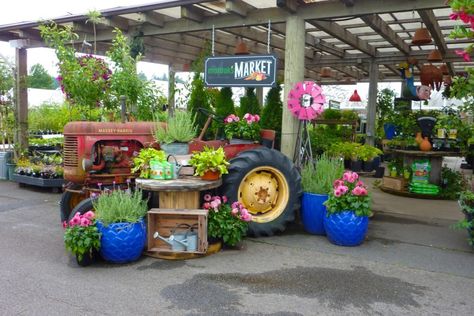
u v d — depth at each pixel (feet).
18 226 17.12
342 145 32.99
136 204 13.37
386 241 15.72
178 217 13.87
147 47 31.55
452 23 25.22
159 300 10.48
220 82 19.75
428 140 25.55
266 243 15.24
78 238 12.26
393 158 27.78
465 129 16.90
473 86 13.93
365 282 11.76
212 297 10.69
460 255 14.21
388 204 22.62
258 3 19.99
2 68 28.32
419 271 12.67
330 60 36.81
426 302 10.57
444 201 23.65
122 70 22.52
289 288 11.28
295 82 19.58
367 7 18.25
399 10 17.74
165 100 24.61
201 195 15.33
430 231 17.20
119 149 16.85
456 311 10.13
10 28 26.22
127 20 24.21
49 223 17.65
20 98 29.01
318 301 10.53
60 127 37.45
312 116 18.10
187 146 15.85
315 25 23.44
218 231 13.99
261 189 16.01
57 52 22.70
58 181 24.14
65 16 23.88
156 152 14.66
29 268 12.55
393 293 11.07
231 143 18.02
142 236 13.07
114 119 22.62
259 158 15.74
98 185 15.37
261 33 28.89
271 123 21.99
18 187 25.84
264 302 10.44
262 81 18.85
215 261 13.28
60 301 10.38
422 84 32.55
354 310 10.09
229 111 24.29
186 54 35.29
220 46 32.65
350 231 14.69
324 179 16.49
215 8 21.09
